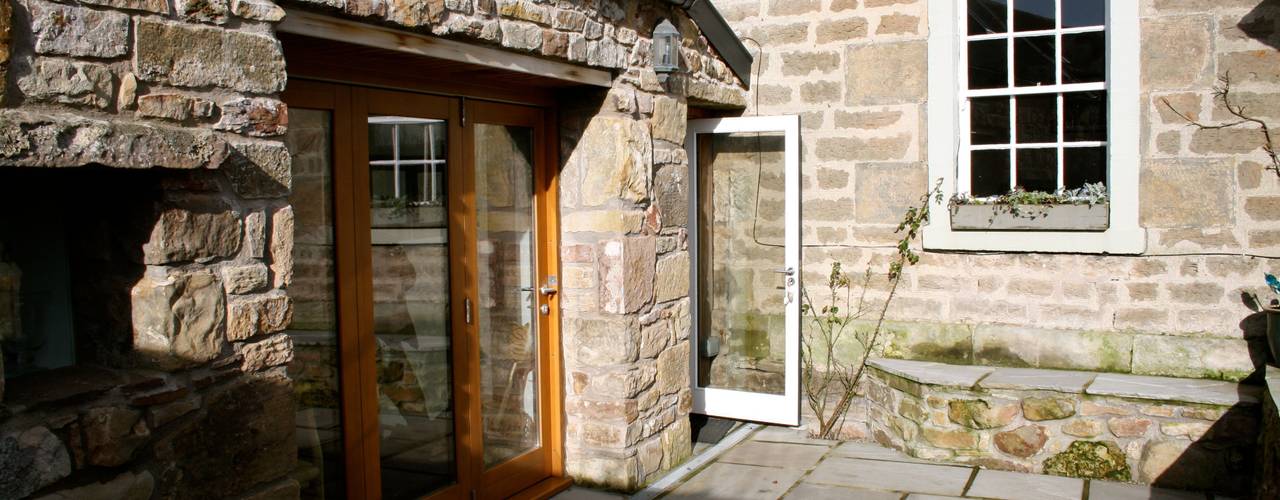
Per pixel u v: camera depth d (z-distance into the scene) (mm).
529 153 4406
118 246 2367
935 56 5395
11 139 1896
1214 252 4891
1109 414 4715
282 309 2607
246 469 2531
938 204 5434
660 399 4793
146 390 2264
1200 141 4871
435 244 3826
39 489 2072
